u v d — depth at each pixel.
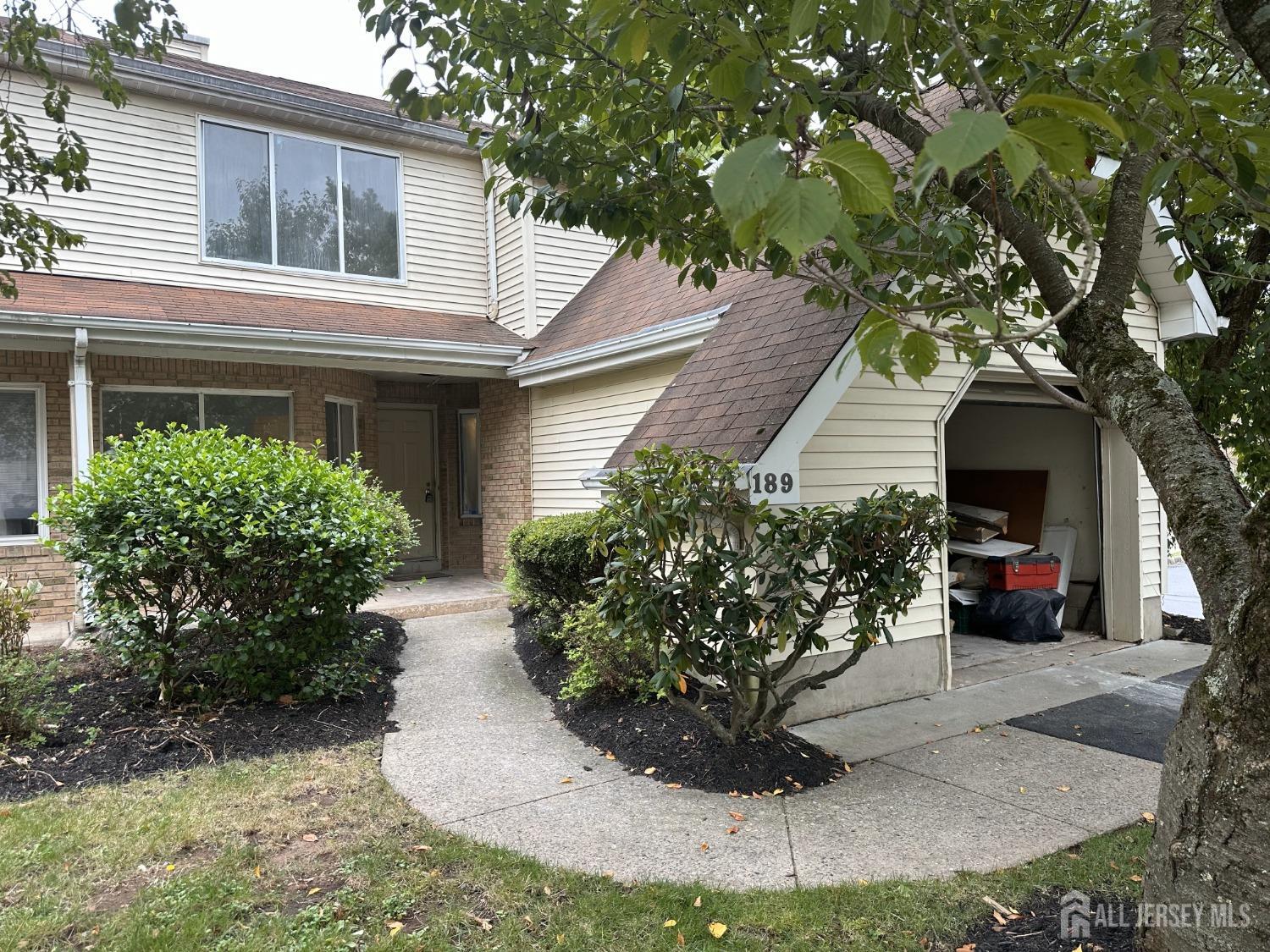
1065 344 3.03
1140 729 5.25
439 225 11.58
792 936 2.86
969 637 8.22
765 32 3.11
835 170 1.34
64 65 8.78
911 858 3.46
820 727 5.34
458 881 3.24
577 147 4.39
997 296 2.37
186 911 2.97
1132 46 3.20
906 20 2.89
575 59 4.19
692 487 4.30
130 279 9.28
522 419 10.59
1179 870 2.24
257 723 5.08
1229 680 2.12
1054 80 2.97
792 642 5.34
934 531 4.54
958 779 4.40
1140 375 2.74
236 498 5.24
